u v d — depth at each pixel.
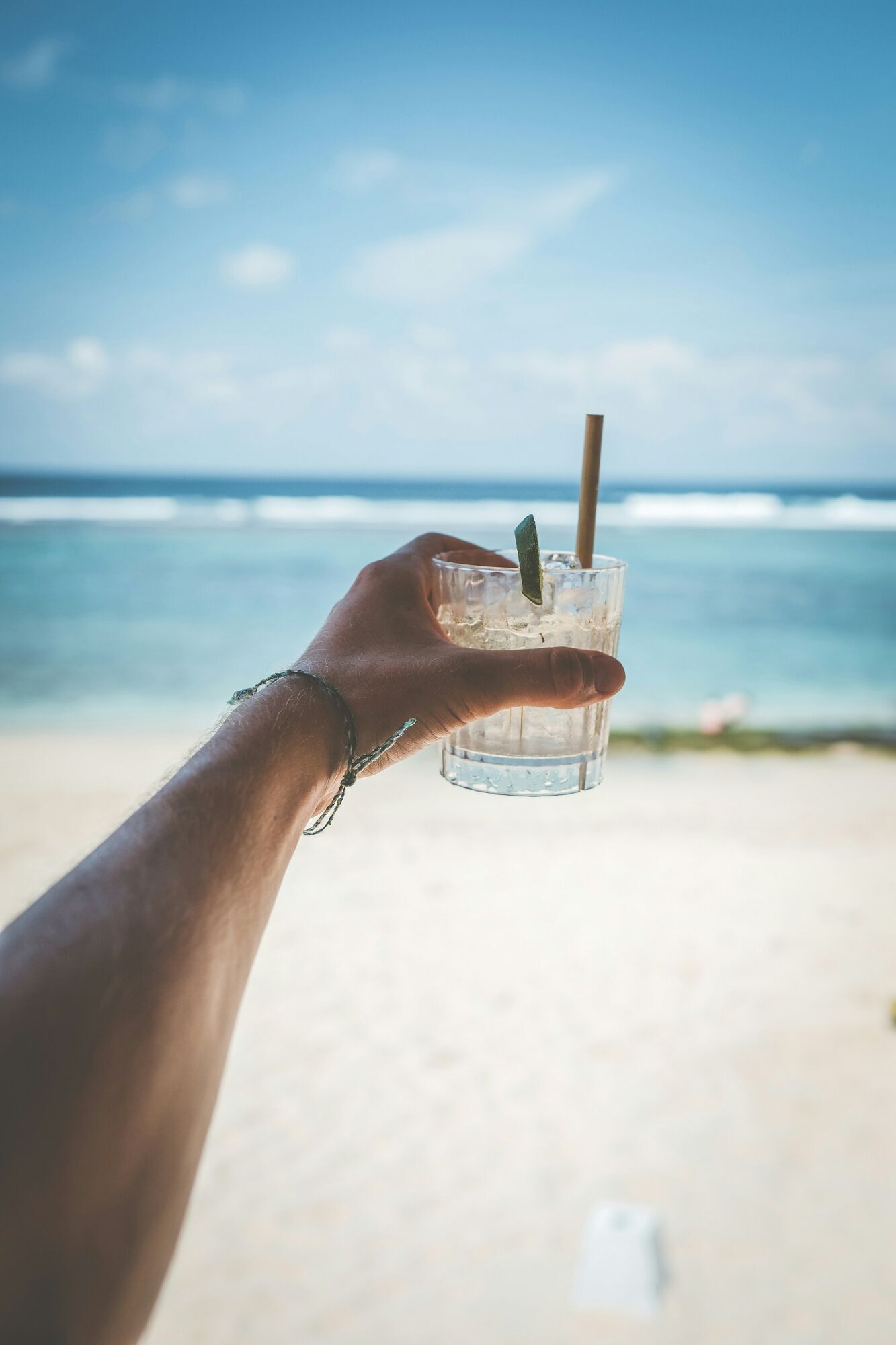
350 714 0.77
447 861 7.80
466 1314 3.64
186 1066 0.48
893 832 8.87
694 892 7.28
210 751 0.65
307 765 0.70
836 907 7.03
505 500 56.31
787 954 6.29
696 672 17.72
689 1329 3.56
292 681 0.78
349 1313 3.65
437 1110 4.74
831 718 14.38
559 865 7.78
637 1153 4.46
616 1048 5.22
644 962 6.14
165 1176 0.45
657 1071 5.04
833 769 11.45
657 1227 3.98
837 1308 3.64
